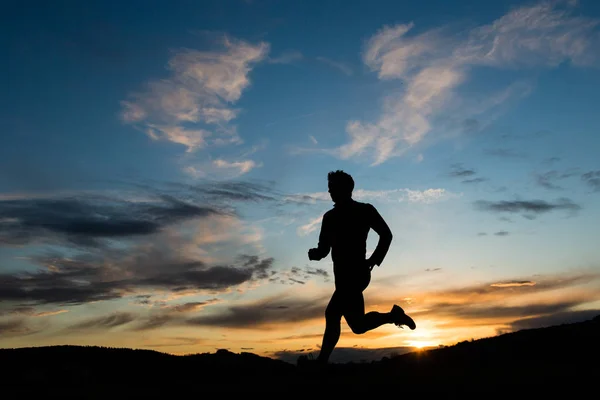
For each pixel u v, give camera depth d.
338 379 6.02
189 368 8.08
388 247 6.38
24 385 7.02
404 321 6.52
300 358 6.29
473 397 4.89
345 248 6.31
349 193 6.54
